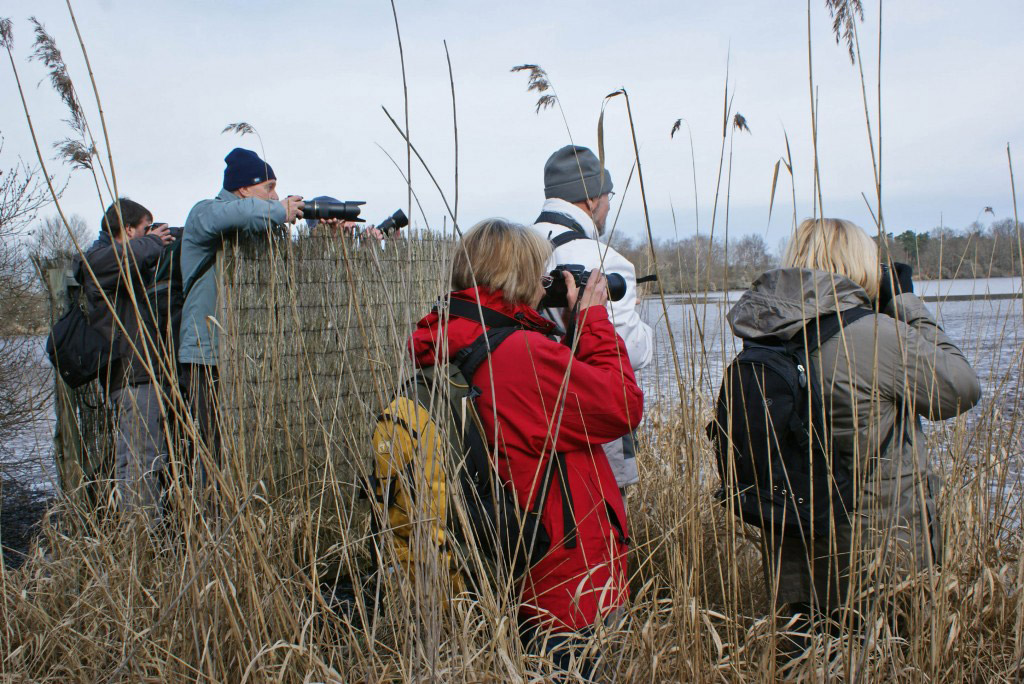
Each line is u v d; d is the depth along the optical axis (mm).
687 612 1935
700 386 1946
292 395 3197
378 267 2154
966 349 3023
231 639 1989
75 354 3275
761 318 2203
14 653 2084
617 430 2006
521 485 1966
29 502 4121
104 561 2402
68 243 4387
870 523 1970
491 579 1948
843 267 2252
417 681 1688
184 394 3125
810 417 1977
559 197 2941
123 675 1982
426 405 1971
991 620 2219
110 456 3547
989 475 2443
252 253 3125
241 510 2023
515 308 2109
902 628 2203
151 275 3494
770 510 2117
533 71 1953
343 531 2221
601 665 1938
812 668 1822
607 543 2031
